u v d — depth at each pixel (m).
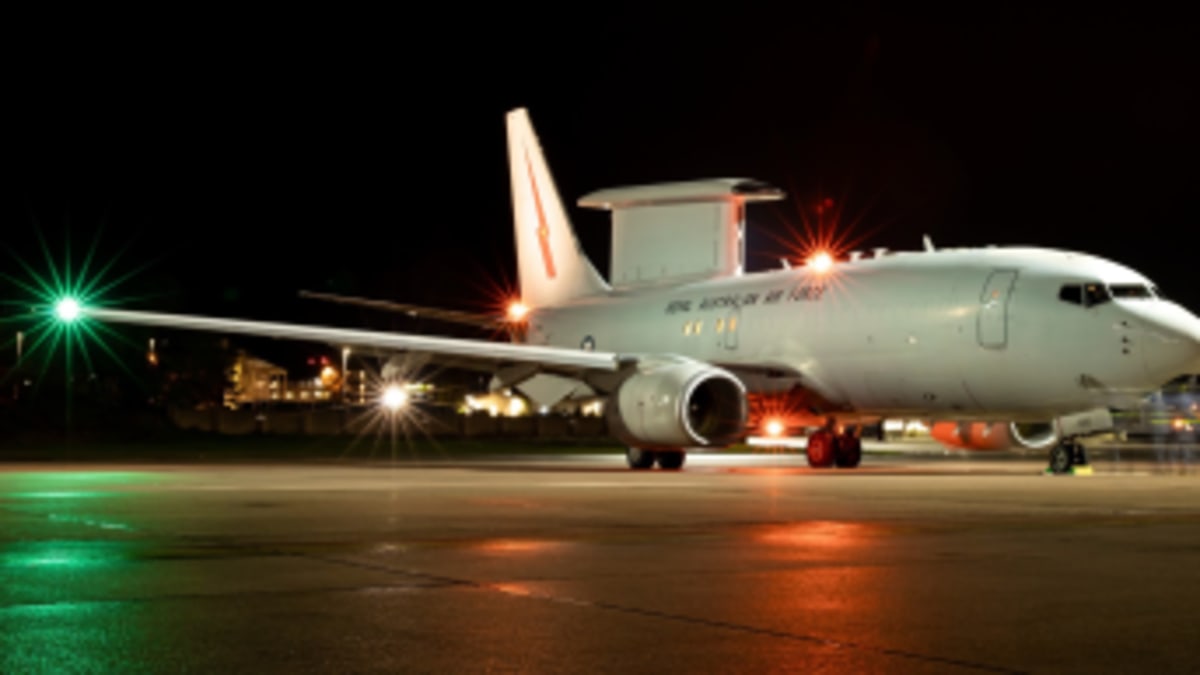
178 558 8.34
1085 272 21.25
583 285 32.09
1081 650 5.34
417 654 5.22
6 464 28.48
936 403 23.02
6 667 4.95
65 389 52.91
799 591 6.95
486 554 8.61
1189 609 6.38
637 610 6.31
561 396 25.59
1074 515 12.15
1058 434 22.16
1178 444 48.28
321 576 7.49
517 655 5.21
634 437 23.59
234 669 4.93
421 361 26.19
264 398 101.88
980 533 10.23
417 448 42.59
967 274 22.31
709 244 29.64
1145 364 20.39
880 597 6.75
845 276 24.61
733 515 11.92
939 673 4.89
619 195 31.02
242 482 17.97
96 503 13.34
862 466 28.11
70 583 7.18
